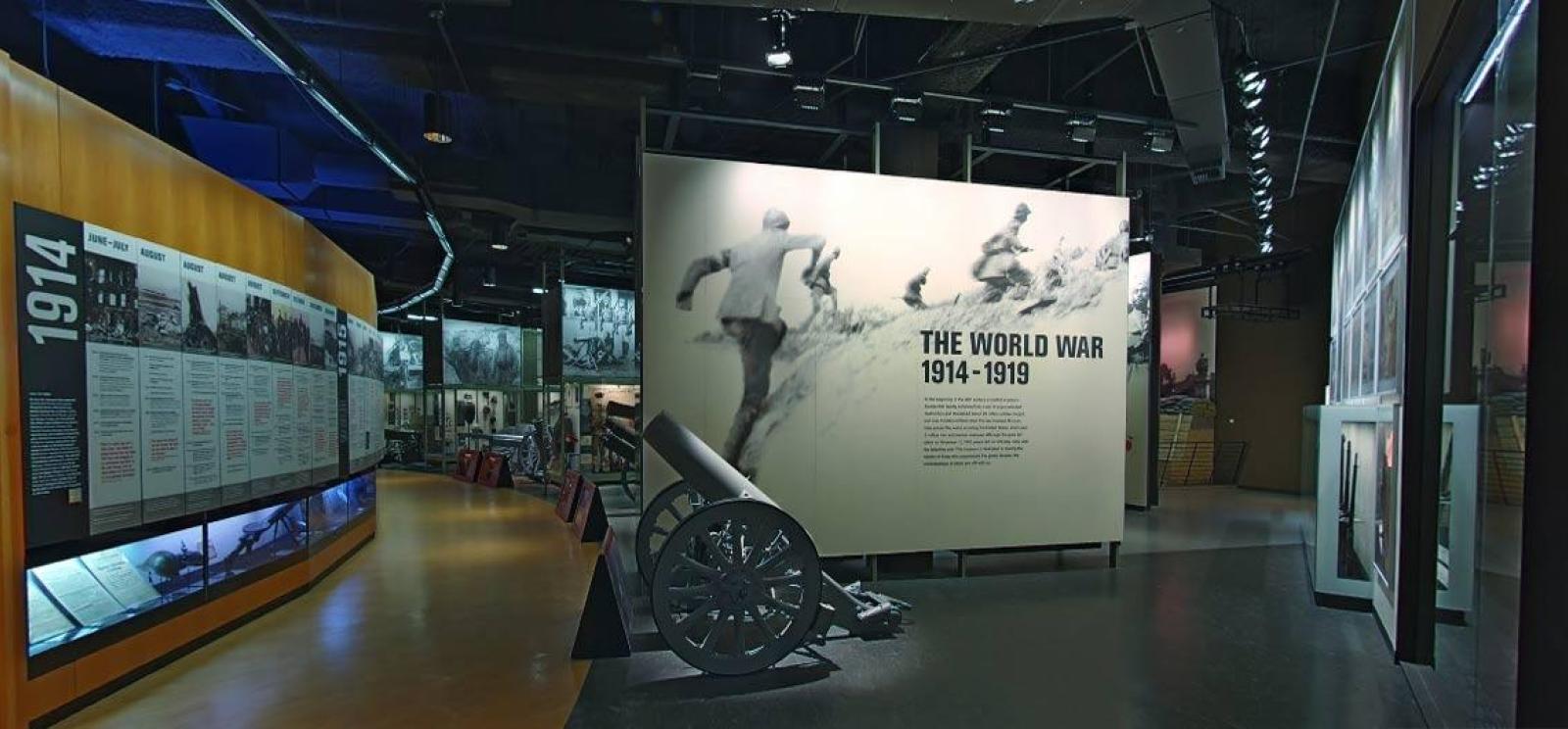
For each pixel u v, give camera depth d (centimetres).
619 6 674
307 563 609
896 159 770
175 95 888
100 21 606
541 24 665
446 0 551
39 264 357
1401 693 394
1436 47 350
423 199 922
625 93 738
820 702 383
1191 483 1468
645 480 602
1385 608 481
